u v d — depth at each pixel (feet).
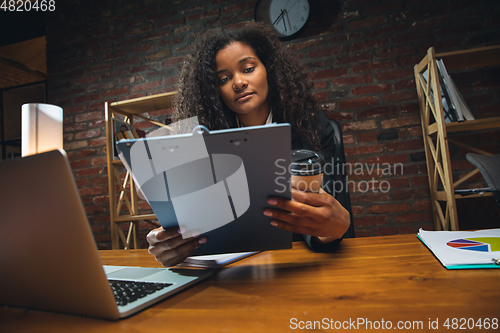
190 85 3.81
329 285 1.37
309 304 1.15
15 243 1.14
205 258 2.04
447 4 6.45
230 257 2.12
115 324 1.07
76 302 1.14
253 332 0.94
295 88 3.80
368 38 6.77
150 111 7.72
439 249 1.76
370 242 2.38
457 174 6.19
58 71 8.48
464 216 6.10
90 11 8.38
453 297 1.10
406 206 6.37
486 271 1.39
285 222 1.75
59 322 1.13
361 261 1.78
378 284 1.33
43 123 2.11
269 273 1.67
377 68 6.70
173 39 7.78
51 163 0.98
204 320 1.06
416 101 6.47
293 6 6.91
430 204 6.27
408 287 1.25
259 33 3.63
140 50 7.98
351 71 6.80
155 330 1.00
